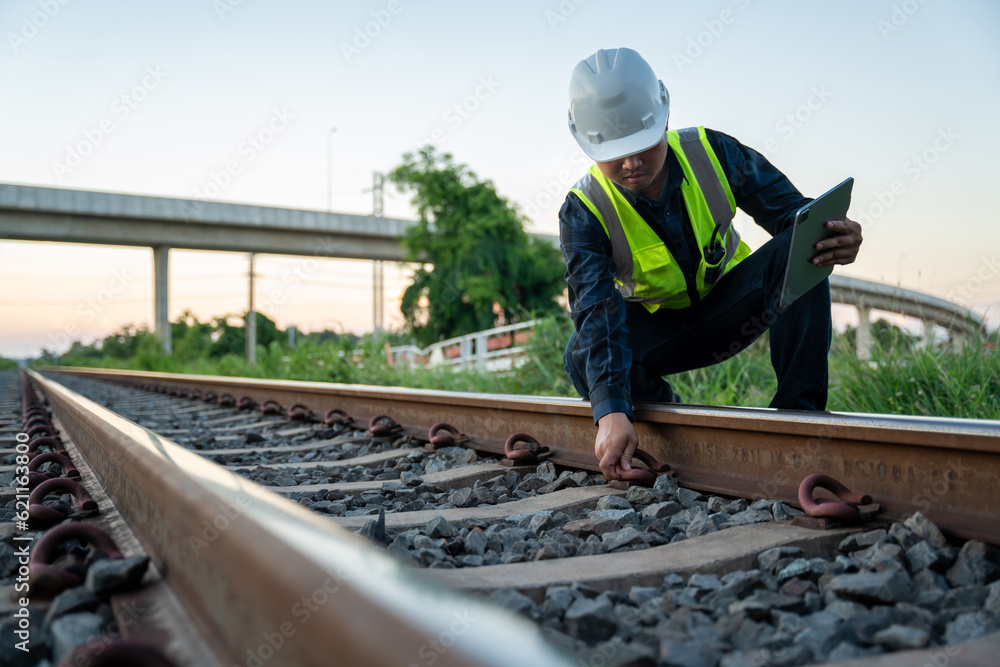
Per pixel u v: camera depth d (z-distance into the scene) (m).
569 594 1.35
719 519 1.98
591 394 2.49
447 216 24.42
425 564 1.67
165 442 1.82
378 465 3.36
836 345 4.99
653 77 2.65
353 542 0.94
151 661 0.94
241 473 3.09
